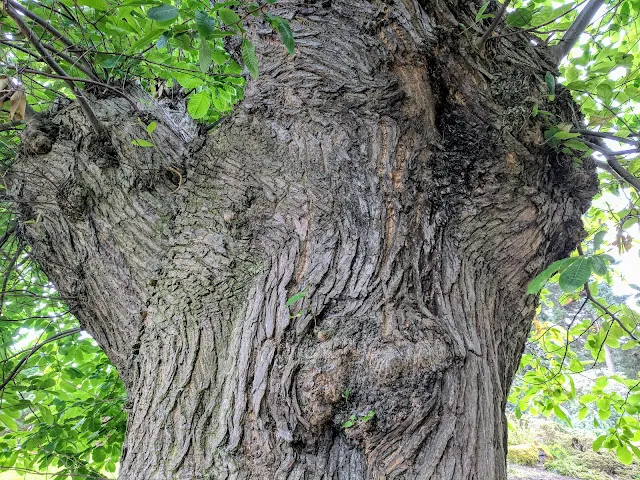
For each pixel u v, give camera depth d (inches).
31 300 130.3
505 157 71.6
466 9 76.9
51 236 78.5
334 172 68.4
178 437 58.4
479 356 62.9
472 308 67.0
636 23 117.6
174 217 73.6
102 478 113.2
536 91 75.6
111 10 66.7
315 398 56.8
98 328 77.2
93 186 76.4
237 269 67.2
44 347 131.5
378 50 71.2
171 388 61.9
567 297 133.6
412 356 57.2
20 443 122.7
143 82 117.7
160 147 81.7
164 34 59.1
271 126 72.1
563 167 77.0
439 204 70.2
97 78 82.2
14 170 81.6
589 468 339.0
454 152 72.1
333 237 65.3
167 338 65.7
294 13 75.0
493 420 60.0
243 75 92.0
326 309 61.3
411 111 70.7
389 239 65.5
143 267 71.5
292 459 55.1
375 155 69.2
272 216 68.4
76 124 81.1
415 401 55.6
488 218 72.0
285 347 59.7
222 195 70.9
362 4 73.5
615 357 492.1
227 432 56.9
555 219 76.4
